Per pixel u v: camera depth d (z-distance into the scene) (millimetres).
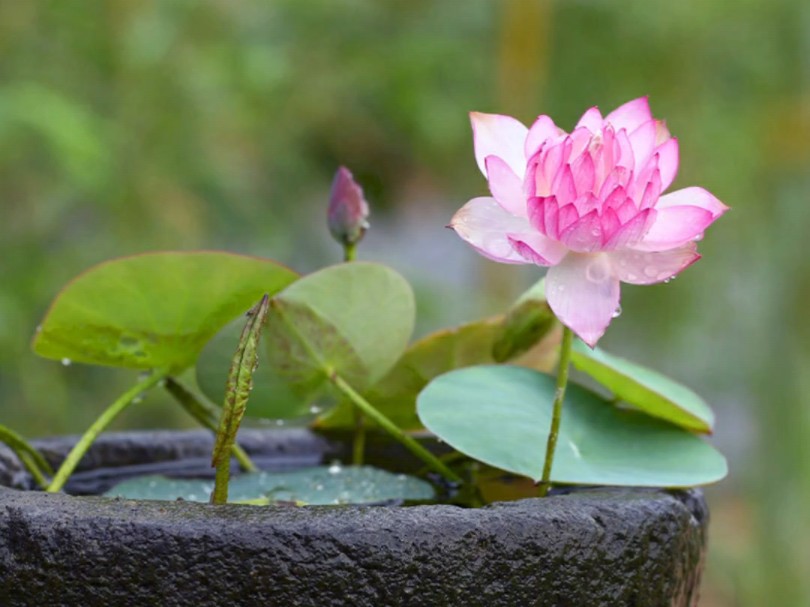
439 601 1431
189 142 2832
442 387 1565
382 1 3410
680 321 3205
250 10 3076
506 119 1490
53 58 2754
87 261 2695
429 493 1582
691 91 3213
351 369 1568
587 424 1570
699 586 1521
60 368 2709
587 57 3277
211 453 1637
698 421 1562
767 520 2910
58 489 1532
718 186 3195
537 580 1442
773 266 3027
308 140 3838
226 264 1543
